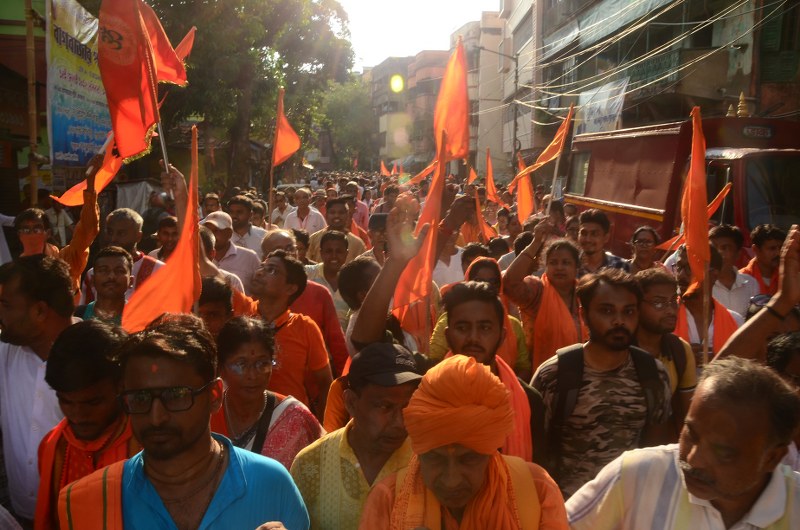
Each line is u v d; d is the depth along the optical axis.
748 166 9.18
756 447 1.73
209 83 21.22
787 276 2.76
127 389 1.98
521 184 10.01
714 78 19.53
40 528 2.62
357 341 3.07
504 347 4.08
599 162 13.31
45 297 3.07
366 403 2.42
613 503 2.04
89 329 2.55
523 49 40.59
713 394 1.77
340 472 2.53
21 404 3.04
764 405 1.73
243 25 21.62
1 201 13.58
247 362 2.95
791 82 18.34
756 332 2.80
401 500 1.96
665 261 6.35
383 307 3.02
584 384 3.13
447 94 3.81
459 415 1.75
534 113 36.47
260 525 1.91
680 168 10.15
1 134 12.95
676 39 20.11
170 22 20.39
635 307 3.08
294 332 4.09
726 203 9.27
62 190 14.51
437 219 3.58
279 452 2.94
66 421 2.66
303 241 7.45
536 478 2.02
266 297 4.04
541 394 3.21
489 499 1.90
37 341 3.10
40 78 13.16
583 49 28.78
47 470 2.61
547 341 4.53
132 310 3.34
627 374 3.15
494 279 4.56
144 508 1.98
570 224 8.70
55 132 7.72
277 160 8.62
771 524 1.86
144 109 4.41
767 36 18.36
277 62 28.45
